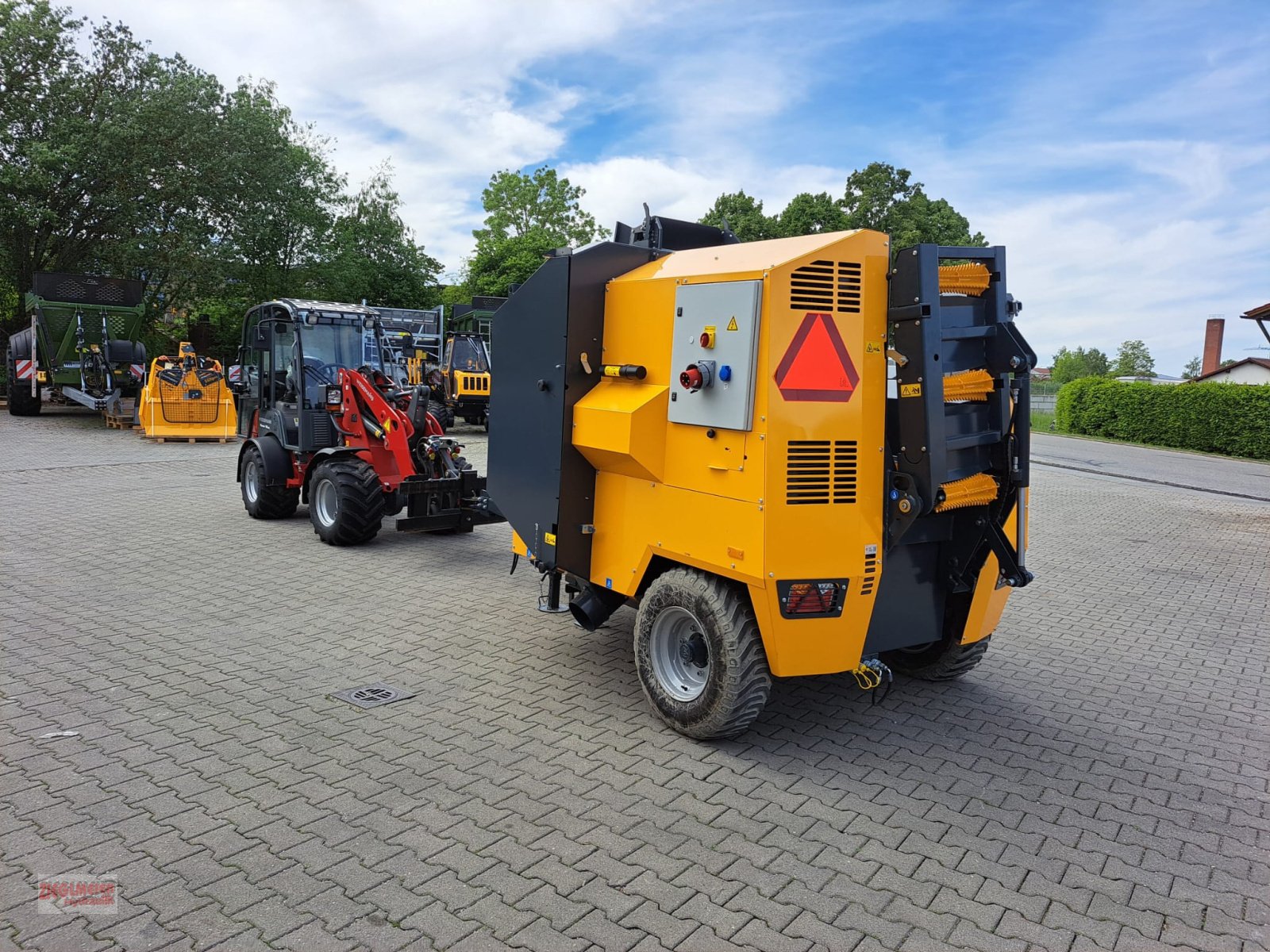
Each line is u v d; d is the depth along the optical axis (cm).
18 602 651
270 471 935
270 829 349
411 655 566
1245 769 438
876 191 3603
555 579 530
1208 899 324
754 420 389
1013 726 484
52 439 1691
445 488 829
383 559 829
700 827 362
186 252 2497
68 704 468
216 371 1756
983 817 380
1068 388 3153
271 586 721
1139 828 375
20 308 2594
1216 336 4831
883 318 409
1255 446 2375
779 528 389
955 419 425
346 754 419
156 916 292
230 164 2527
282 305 946
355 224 3669
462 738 443
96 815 356
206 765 404
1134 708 517
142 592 691
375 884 314
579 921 296
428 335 2158
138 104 2377
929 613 479
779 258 391
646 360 457
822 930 296
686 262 452
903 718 490
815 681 548
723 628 414
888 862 341
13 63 2369
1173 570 902
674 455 439
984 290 434
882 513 417
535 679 529
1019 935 298
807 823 369
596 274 489
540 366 512
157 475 1284
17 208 2314
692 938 289
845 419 401
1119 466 1961
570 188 4566
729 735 436
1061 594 791
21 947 274
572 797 384
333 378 930
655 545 458
